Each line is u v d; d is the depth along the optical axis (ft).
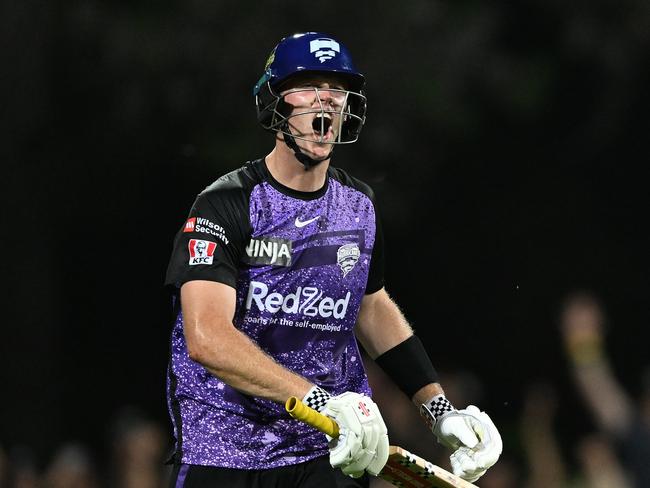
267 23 161.38
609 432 99.35
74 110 168.25
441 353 203.51
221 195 51.24
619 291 205.67
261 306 51.62
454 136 177.88
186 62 159.94
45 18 162.50
